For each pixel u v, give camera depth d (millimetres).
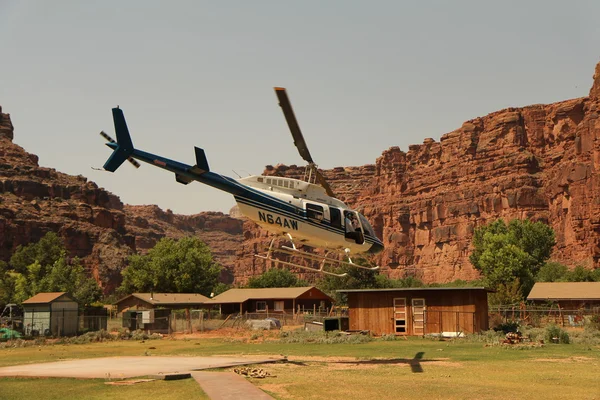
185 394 16984
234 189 25391
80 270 103000
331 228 27047
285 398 16297
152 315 58531
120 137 25594
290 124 22672
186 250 125250
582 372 22094
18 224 177500
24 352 37594
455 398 16391
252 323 60625
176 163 25203
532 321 55781
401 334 45062
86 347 41594
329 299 83562
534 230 137875
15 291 102938
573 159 180625
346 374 21500
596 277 118312
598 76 173500
